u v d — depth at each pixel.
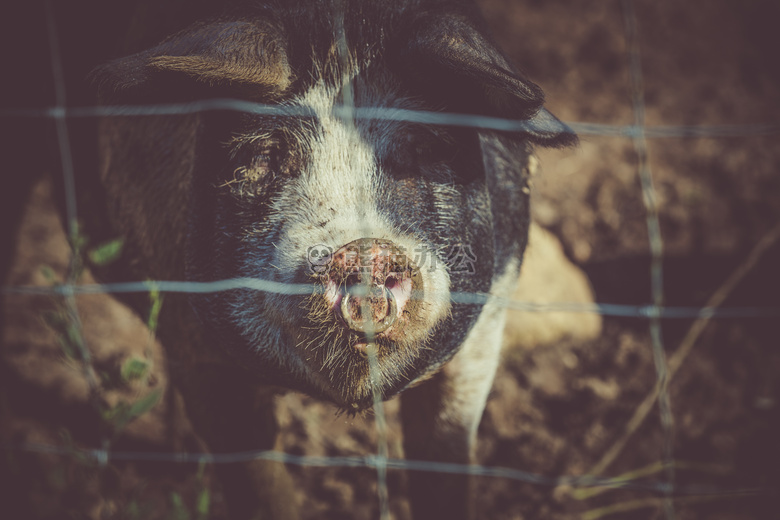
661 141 5.79
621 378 4.40
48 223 5.03
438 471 2.93
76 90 3.48
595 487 3.79
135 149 2.98
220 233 2.31
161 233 2.80
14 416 4.01
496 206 2.72
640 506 3.69
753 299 4.76
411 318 2.06
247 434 2.82
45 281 4.69
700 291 4.87
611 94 6.21
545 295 4.65
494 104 2.21
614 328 4.75
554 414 4.24
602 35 6.65
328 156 2.16
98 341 4.36
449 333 2.40
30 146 4.19
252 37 2.11
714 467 3.88
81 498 2.54
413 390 2.88
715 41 6.71
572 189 5.48
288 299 2.11
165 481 3.70
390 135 2.19
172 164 2.77
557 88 6.24
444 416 2.88
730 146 5.78
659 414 4.16
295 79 2.19
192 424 2.89
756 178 5.53
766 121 6.00
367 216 2.11
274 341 2.27
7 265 4.71
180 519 2.45
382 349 2.04
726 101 6.18
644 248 5.12
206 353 2.66
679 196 5.39
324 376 2.12
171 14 2.71
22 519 3.00
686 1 6.99
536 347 4.55
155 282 2.67
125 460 3.81
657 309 2.91
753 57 6.62
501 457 4.00
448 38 2.14
